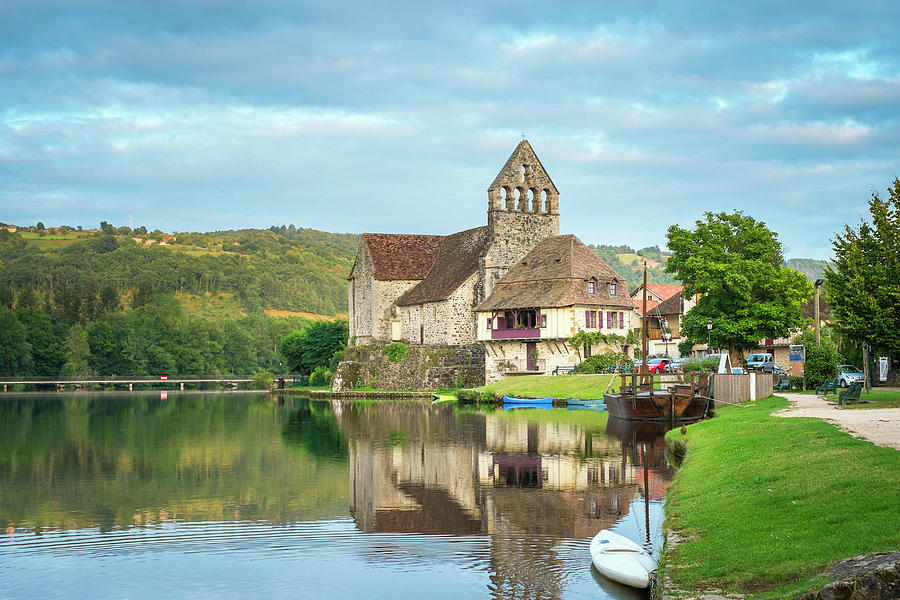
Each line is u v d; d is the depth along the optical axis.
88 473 40.88
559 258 95.94
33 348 188.62
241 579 22.25
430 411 77.12
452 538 26.00
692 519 23.05
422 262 115.69
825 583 15.58
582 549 24.42
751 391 56.56
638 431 53.69
